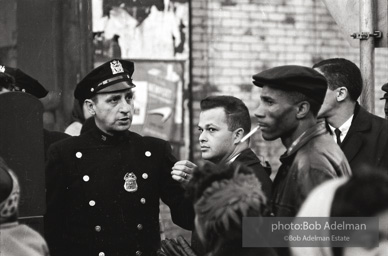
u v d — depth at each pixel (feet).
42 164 11.73
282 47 29.27
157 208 14.03
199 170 8.50
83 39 26.84
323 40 29.68
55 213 13.53
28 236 11.31
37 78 26.68
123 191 13.62
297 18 29.40
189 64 28.07
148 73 27.58
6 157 11.49
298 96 10.70
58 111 26.63
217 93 28.48
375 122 13.34
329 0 13.84
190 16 28.09
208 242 8.48
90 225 13.46
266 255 8.46
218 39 28.48
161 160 14.05
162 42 27.68
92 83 13.70
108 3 27.04
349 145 13.23
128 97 13.83
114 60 13.87
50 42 26.66
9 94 11.53
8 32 26.61
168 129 27.78
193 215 13.24
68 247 13.51
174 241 12.48
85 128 15.23
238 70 28.73
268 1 29.07
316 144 10.39
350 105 13.52
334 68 13.52
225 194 8.31
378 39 13.20
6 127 11.52
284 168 10.64
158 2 27.61
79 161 13.66
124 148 13.89
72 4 26.76
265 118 10.83
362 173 7.17
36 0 26.63
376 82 29.53
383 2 13.12
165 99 27.78
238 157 12.82
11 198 10.84
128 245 13.47
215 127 13.09
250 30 28.91
